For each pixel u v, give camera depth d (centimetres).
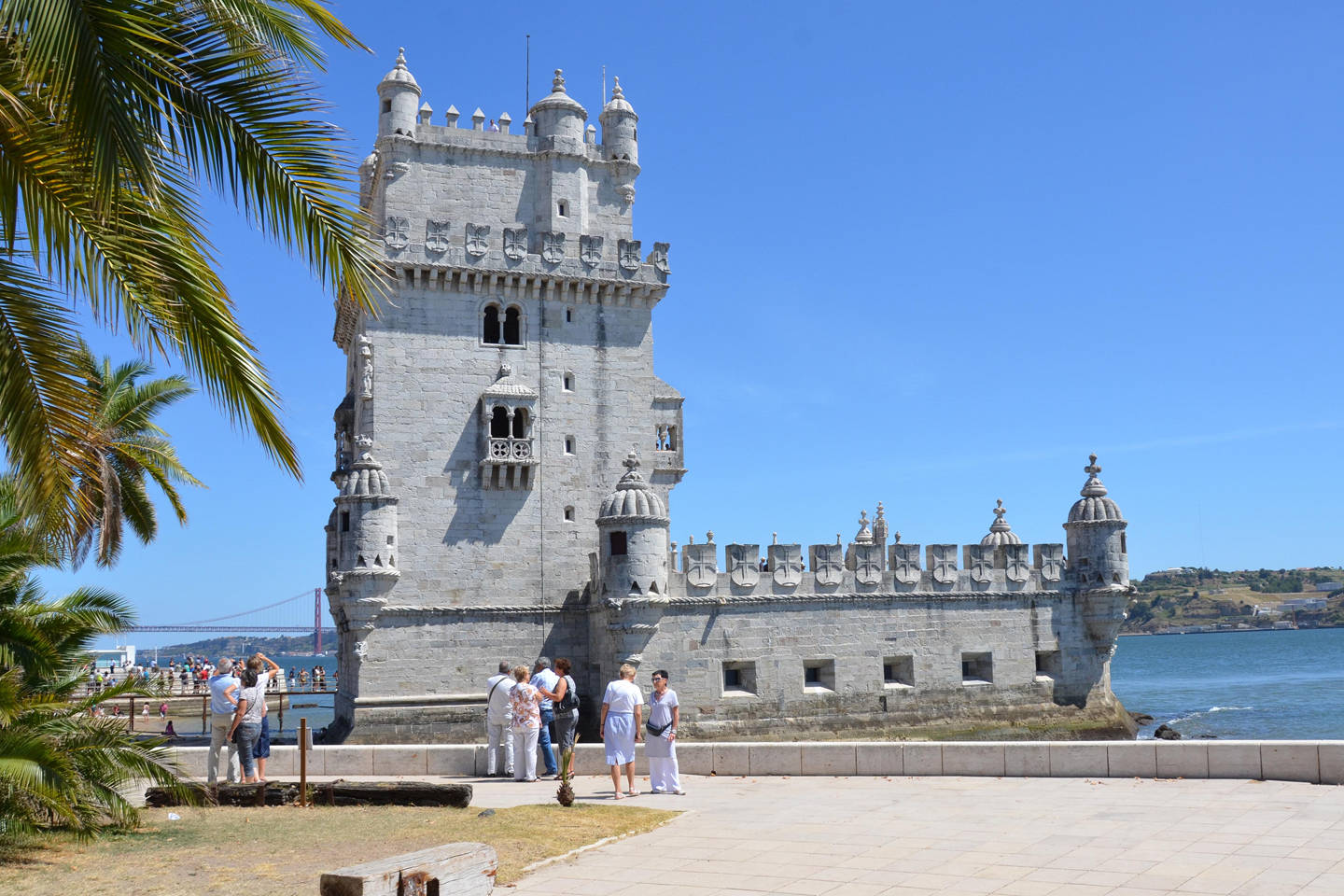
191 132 1633
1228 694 12762
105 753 2114
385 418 5500
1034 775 2744
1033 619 6112
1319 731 8475
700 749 3000
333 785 2447
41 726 2084
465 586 5503
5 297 1678
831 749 2906
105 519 4334
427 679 5375
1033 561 6259
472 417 5638
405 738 5259
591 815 2270
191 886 1714
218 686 2739
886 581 5841
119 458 4650
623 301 5988
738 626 5519
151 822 2234
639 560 5284
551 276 5797
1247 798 2334
